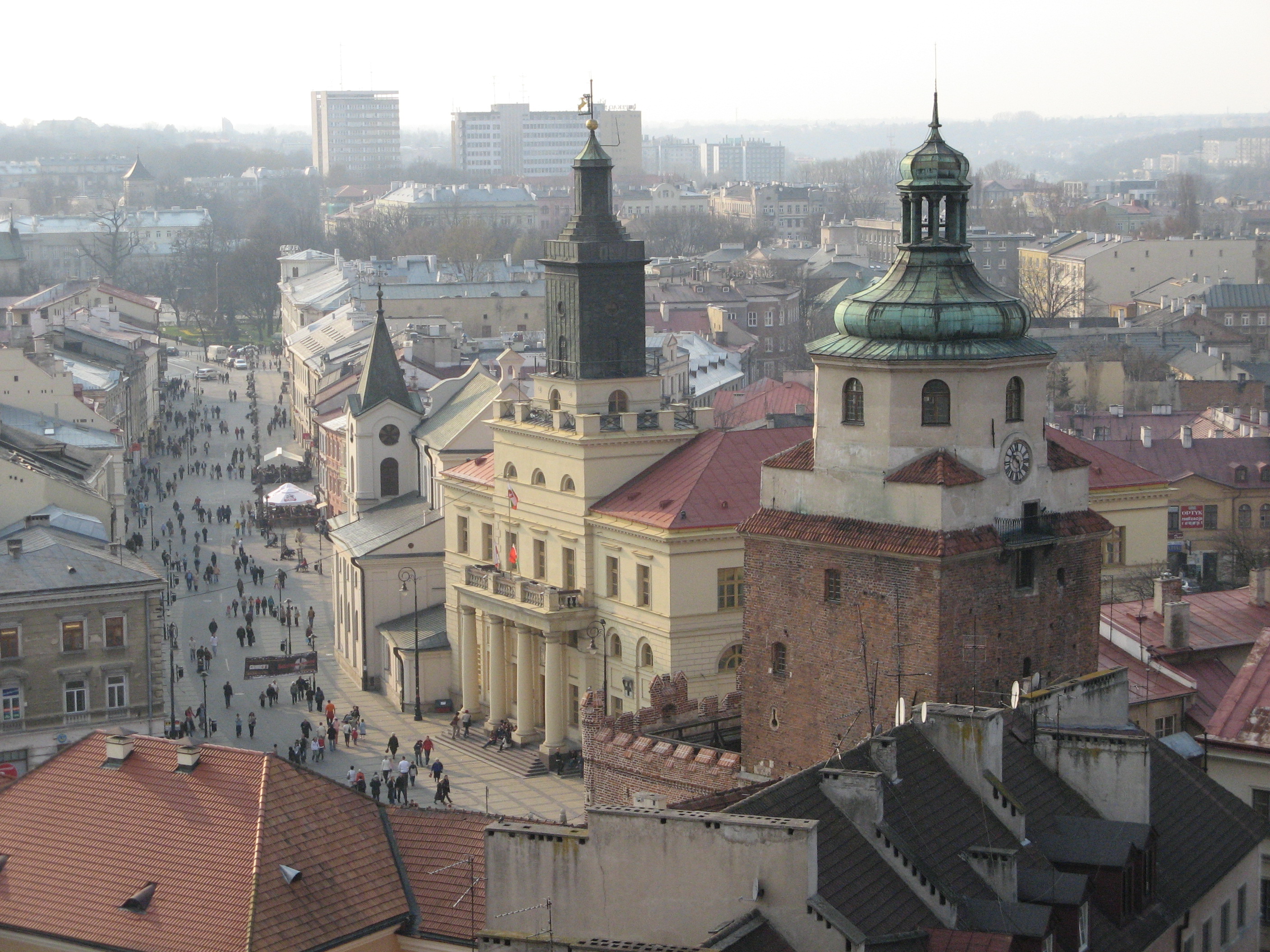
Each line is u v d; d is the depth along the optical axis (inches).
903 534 3203.7
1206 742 3351.4
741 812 2293.3
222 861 2893.7
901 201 3324.3
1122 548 5049.2
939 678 3169.3
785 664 3393.2
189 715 5551.2
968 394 3201.3
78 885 2942.9
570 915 2306.8
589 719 3572.8
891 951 2171.5
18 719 4857.3
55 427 7450.8
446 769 5310.0
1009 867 2401.6
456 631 5880.9
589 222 5300.2
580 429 5113.2
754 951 2140.7
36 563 4955.7
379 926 2856.8
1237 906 2925.7
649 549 4854.8
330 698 6117.1
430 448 6353.3
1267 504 7209.6
